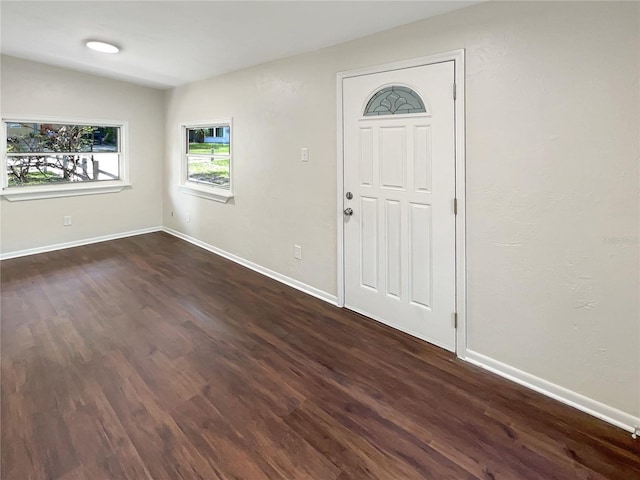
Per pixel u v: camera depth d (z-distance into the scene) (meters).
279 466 1.60
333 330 2.81
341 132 2.98
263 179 3.89
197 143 5.06
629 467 1.59
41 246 4.73
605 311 1.85
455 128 2.30
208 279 3.88
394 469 1.59
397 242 2.73
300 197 3.48
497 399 2.04
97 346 2.55
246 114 4.00
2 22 3.06
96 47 3.59
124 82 5.12
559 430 1.81
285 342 2.64
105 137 5.21
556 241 1.96
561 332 2.00
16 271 4.02
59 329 2.78
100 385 2.13
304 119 3.31
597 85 1.75
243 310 3.15
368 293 2.99
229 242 4.55
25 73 4.29
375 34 2.65
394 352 2.51
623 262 1.77
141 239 5.41
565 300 1.97
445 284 2.48
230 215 4.46
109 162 5.29
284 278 3.80
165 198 5.78
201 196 4.94
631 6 1.64
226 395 2.06
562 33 1.83
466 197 2.30
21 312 3.05
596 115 1.77
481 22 2.11
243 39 3.05
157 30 3.02
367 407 1.97
